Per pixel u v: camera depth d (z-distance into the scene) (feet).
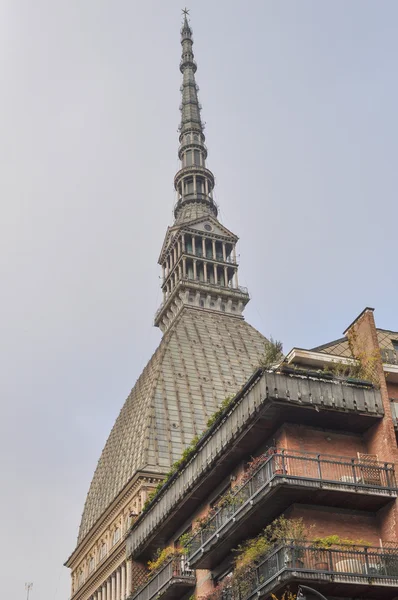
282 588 125.90
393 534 134.82
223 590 142.51
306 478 132.57
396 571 127.75
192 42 613.11
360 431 147.54
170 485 187.83
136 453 371.35
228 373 437.99
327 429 145.89
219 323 472.03
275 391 139.23
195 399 409.28
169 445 370.12
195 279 485.56
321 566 126.62
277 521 136.26
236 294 486.38
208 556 156.04
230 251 504.02
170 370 423.23
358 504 137.80
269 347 160.76
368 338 152.35
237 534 147.43
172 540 194.59
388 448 140.56
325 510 138.31
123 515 325.21
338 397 142.20
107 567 309.83
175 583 175.42
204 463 165.37
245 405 146.92
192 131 566.36
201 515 175.83
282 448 139.33
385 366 150.00
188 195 533.55
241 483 148.77
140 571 212.23
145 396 409.90
